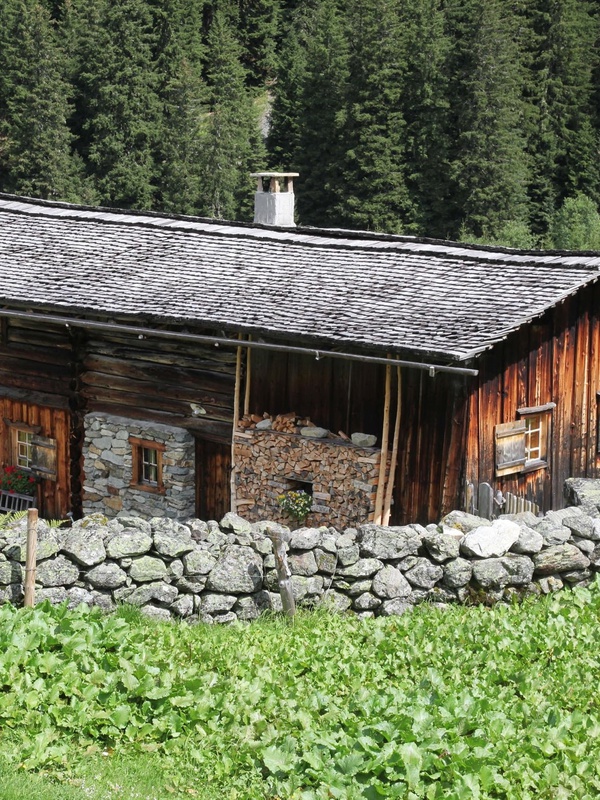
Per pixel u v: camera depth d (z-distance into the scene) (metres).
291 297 13.39
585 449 13.74
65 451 15.60
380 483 12.54
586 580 10.62
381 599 9.89
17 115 55.41
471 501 12.20
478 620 9.31
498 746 6.80
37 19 56.41
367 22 52.78
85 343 15.10
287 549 9.62
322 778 6.50
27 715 7.02
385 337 11.84
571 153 56.34
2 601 9.01
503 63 52.59
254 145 58.56
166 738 7.08
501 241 50.28
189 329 13.71
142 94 56.94
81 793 6.34
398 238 15.40
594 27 61.22
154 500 14.56
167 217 17.77
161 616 9.45
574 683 7.98
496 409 12.46
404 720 6.89
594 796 6.51
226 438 13.99
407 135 52.56
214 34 63.44
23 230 17.36
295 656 8.30
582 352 13.55
